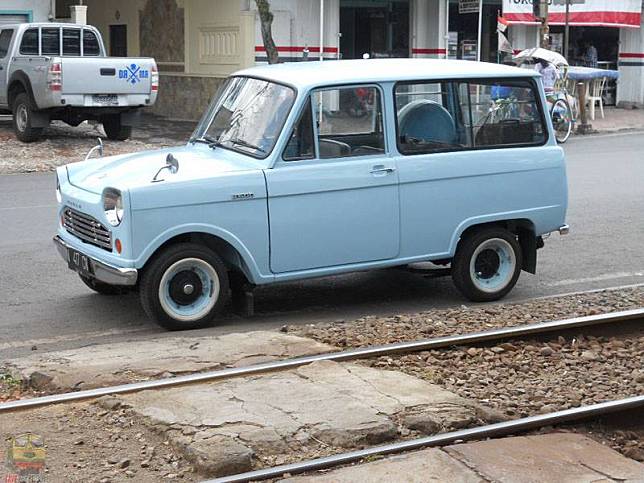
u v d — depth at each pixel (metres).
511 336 7.80
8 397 6.48
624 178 16.47
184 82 26.48
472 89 8.88
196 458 5.37
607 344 7.97
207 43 25.48
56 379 6.61
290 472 5.25
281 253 8.22
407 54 26.97
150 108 27.81
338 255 8.43
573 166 17.97
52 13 24.09
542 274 10.42
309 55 24.64
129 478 5.26
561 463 5.50
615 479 5.32
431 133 8.74
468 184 8.84
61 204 8.73
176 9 26.56
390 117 8.53
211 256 8.12
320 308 9.05
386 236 8.57
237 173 8.03
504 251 9.19
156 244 7.83
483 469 5.34
